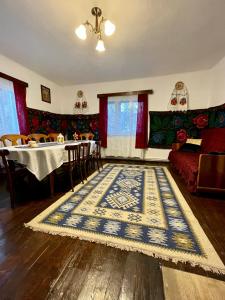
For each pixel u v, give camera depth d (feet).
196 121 12.82
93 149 10.93
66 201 6.60
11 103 10.52
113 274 3.31
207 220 5.24
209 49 9.12
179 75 12.98
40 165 6.52
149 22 6.66
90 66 11.47
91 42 8.25
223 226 4.92
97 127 15.69
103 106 15.07
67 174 10.25
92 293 2.93
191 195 7.19
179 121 13.30
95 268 3.45
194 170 6.98
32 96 12.41
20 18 6.40
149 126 14.21
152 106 14.01
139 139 14.28
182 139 13.32
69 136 16.70
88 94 15.71
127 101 14.47
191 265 3.51
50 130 14.46
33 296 2.89
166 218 5.34
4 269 3.43
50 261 3.64
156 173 10.54
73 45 8.54
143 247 4.03
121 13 6.11
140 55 9.77
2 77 9.74
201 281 3.12
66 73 12.85
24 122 11.41
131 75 13.33
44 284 3.11
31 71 12.21
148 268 3.44
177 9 5.95
